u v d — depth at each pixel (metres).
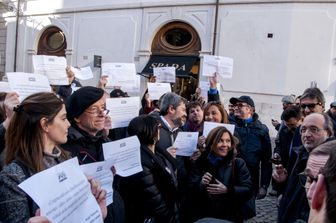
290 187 2.90
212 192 3.42
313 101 4.06
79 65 15.88
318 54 11.48
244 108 5.01
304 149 2.93
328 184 0.92
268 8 12.03
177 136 3.71
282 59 11.85
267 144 4.99
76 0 16.02
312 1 11.47
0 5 17.72
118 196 2.71
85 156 2.50
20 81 3.29
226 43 12.68
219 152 3.55
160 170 2.99
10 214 1.67
